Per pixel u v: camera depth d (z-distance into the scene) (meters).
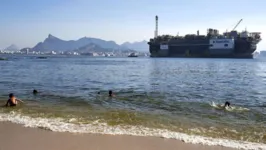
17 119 11.88
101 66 71.75
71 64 81.62
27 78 34.94
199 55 193.75
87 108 15.26
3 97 18.88
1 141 8.62
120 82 31.81
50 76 38.66
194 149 8.35
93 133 9.86
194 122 12.33
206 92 23.73
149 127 11.09
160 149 8.22
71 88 25.27
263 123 12.48
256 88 27.42
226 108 16.11
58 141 8.73
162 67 71.00
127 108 15.52
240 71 57.22
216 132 10.66
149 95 21.06
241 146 8.85
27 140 8.77
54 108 14.97
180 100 18.84
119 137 9.42
